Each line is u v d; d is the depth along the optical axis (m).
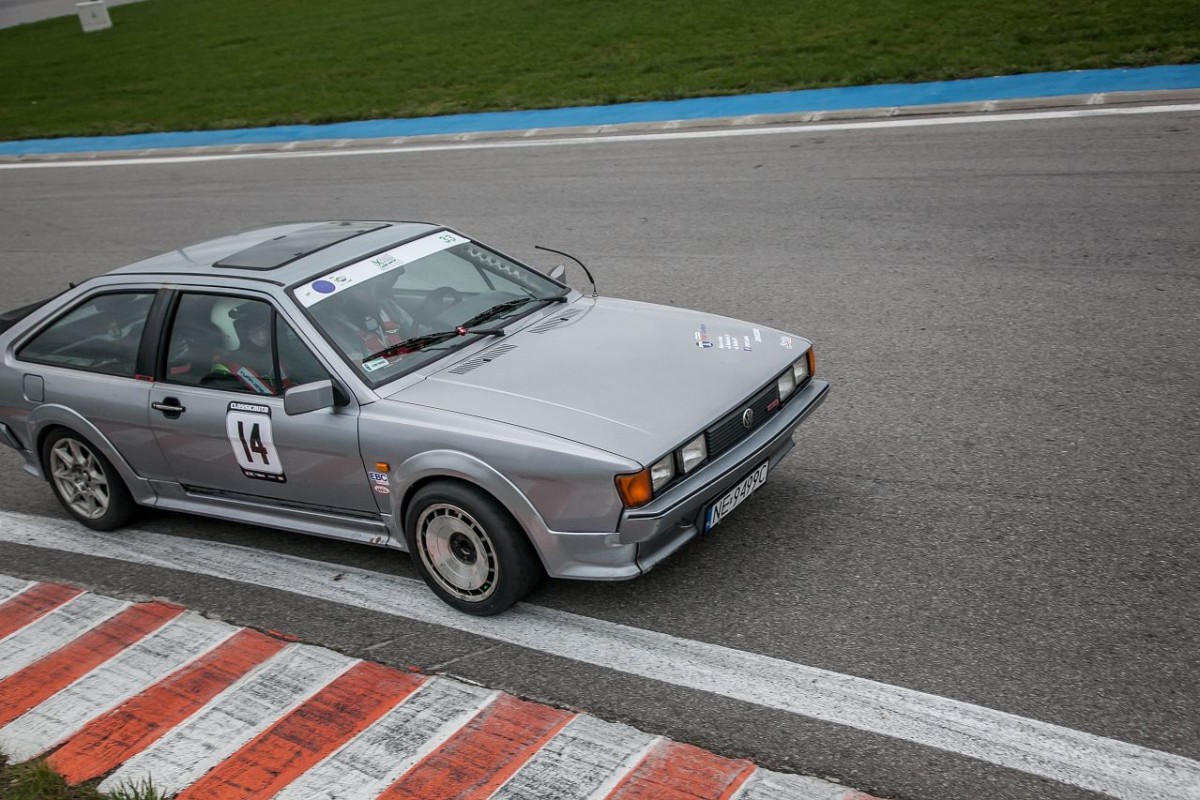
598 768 3.55
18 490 6.56
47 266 12.21
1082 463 5.30
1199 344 6.49
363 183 14.13
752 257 9.28
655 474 4.16
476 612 4.57
